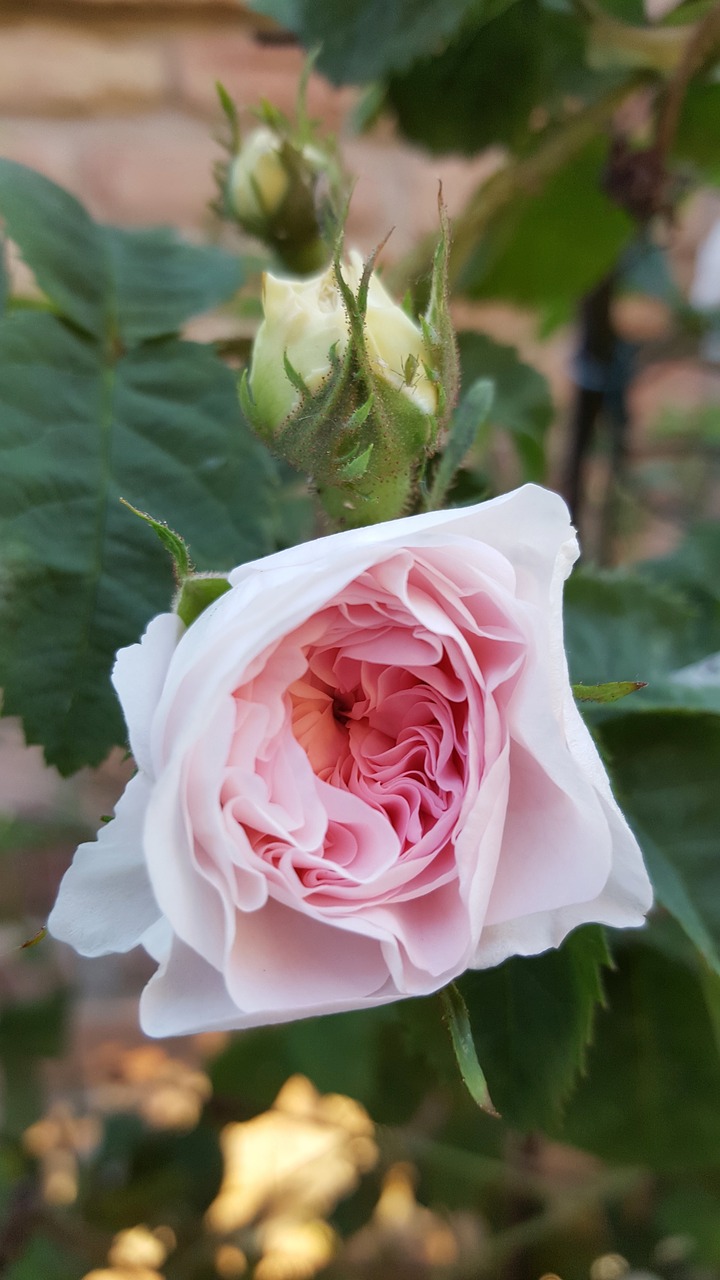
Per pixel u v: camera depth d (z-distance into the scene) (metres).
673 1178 0.36
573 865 0.21
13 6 0.47
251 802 0.21
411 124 0.31
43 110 0.49
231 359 0.29
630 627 0.28
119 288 0.27
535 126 0.31
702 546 0.33
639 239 0.35
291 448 0.22
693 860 0.26
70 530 0.24
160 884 0.19
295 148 0.27
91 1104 0.49
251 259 0.29
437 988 0.20
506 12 0.28
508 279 0.36
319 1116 0.44
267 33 0.31
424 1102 0.41
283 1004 0.20
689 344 0.41
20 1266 0.42
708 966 0.24
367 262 0.21
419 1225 0.48
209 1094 0.44
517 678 0.21
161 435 0.25
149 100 0.50
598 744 0.25
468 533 0.21
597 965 0.24
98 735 0.24
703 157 0.33
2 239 0.27
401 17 0.28
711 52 0.29
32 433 0.25
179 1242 0.43
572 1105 0.26
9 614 0.24
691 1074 0.26
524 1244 0.41
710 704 0.26
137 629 0.24
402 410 0.22
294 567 0.20
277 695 0.21
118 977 0.55
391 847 0.21
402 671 0.22
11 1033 0.43
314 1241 0.45
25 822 0.42
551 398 0.33
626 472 0.45
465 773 0.21
